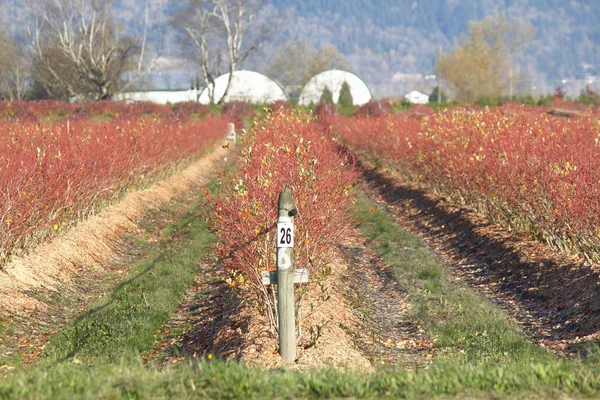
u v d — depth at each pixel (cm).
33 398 1170
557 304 2267
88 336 2002
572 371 1310
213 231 2230
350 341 1930
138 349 1920
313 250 1969
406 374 1322
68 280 2609
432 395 1229
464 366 1381
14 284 2323
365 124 7375
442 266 3022
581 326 2036
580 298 2200
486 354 1836
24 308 2209
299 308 1828
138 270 2834
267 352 1727
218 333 1980
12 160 2594
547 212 2667
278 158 2192
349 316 2172
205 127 7175
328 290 2302
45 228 2731
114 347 1914
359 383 1253
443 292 2516
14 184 2394
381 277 2817
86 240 3025
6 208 2327
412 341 2048
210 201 2095
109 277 2802
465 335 2009
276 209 1873
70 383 1239
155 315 2206
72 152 3123
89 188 3180
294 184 1970
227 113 12556
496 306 2381
